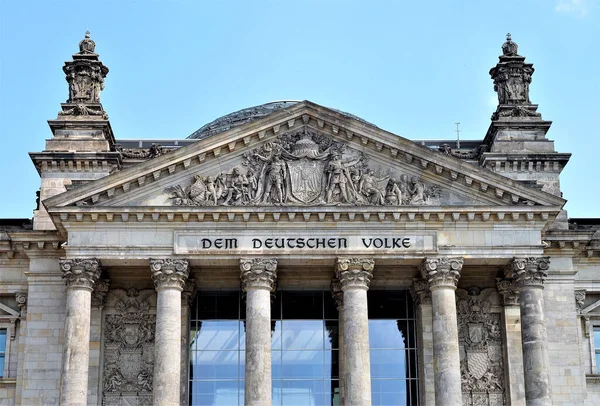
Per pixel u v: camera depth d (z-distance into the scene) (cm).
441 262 7419
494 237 7506
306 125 7688
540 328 7338
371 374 7931
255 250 7419
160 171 7500
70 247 7375
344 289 7425
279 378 7900
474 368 7844
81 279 7331
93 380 7619
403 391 7906
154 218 7425
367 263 7412
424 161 7562
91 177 8288
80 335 7238
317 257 7425
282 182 7550
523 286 7438
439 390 7231
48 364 7744
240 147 7619
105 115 8556
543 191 7538
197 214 7419
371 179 7581
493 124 8619
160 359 7212
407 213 7462
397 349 7994
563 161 8462
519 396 7706
